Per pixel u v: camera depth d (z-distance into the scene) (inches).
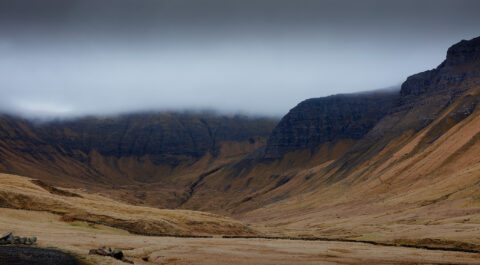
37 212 6043.3
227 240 5743.1
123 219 6604.3
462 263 4311.0
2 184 7514.8
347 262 4232.3
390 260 4404.5
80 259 3491.6
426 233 6515.8
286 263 4082.2
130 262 3715.6
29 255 3531.0
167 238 5644.7
